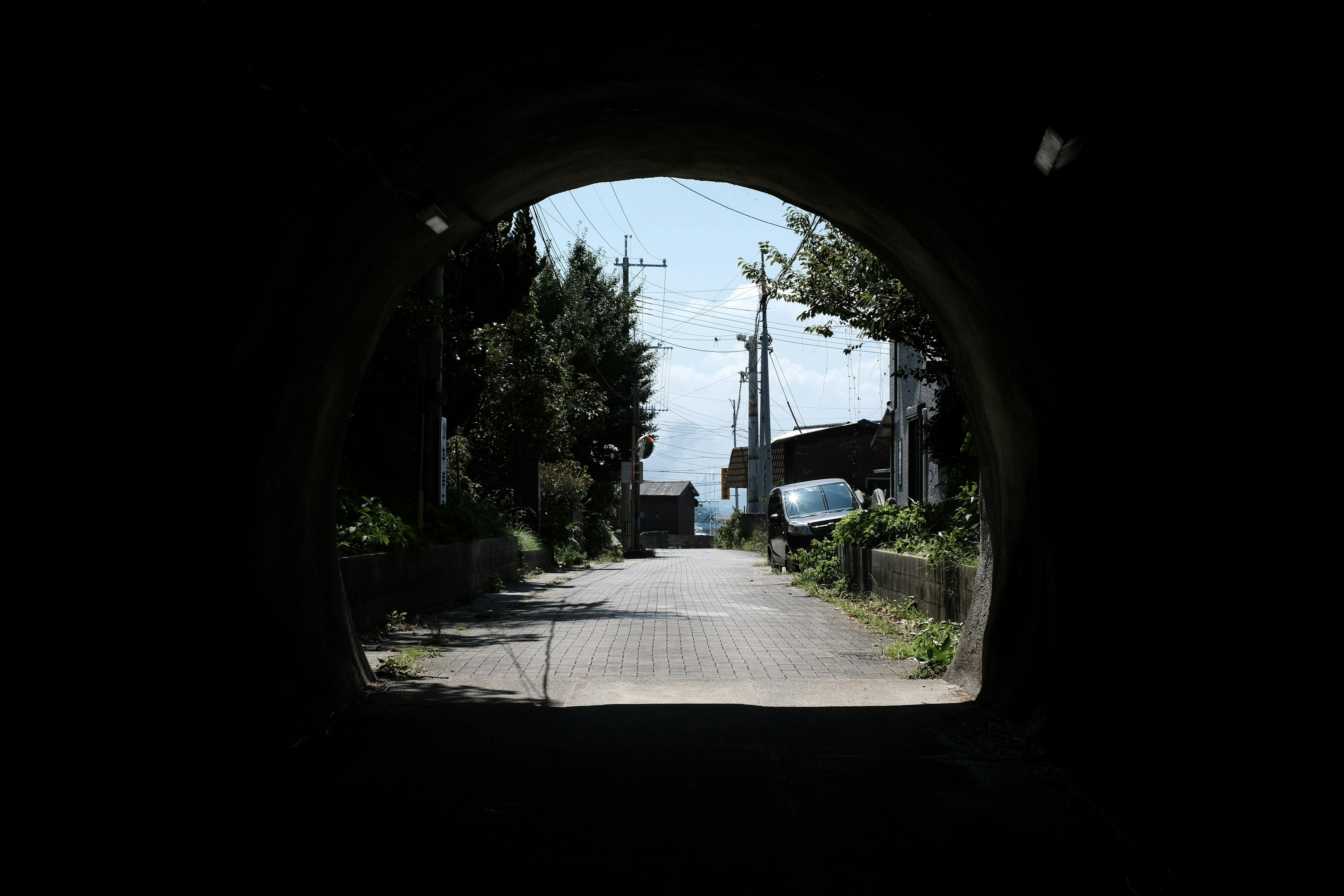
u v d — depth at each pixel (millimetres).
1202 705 3709
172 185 3654
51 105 2965
